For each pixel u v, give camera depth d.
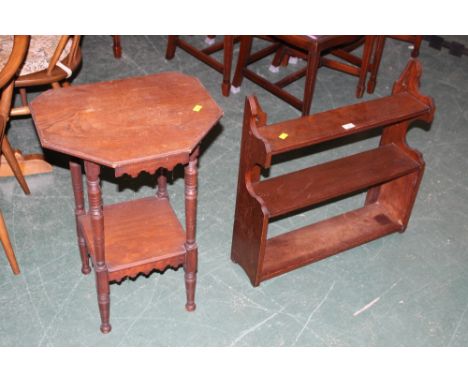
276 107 4.19
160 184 2.79
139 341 2.62
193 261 2.57
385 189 3.26
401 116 2.75
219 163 3.64
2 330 2.61
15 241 3.02
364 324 2.76
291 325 2.73
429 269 3.06
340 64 4.33
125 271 2.46
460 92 4.55
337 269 3.03
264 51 4.34
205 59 4.33
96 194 2.18
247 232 2.77
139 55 4.62
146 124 2.20
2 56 3.05
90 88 2.37
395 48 5.07
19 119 3.84
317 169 2.88
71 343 2.58
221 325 2.71
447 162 3.81
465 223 3.35
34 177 3.41
